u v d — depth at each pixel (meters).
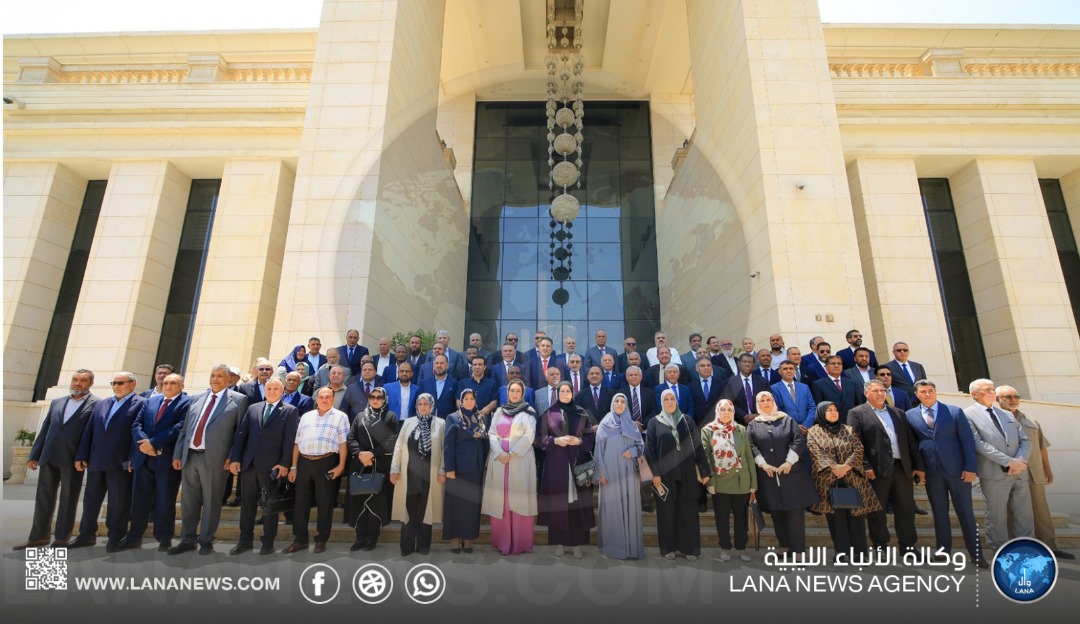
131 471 5.33
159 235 13.38
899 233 12.51
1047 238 12.59
